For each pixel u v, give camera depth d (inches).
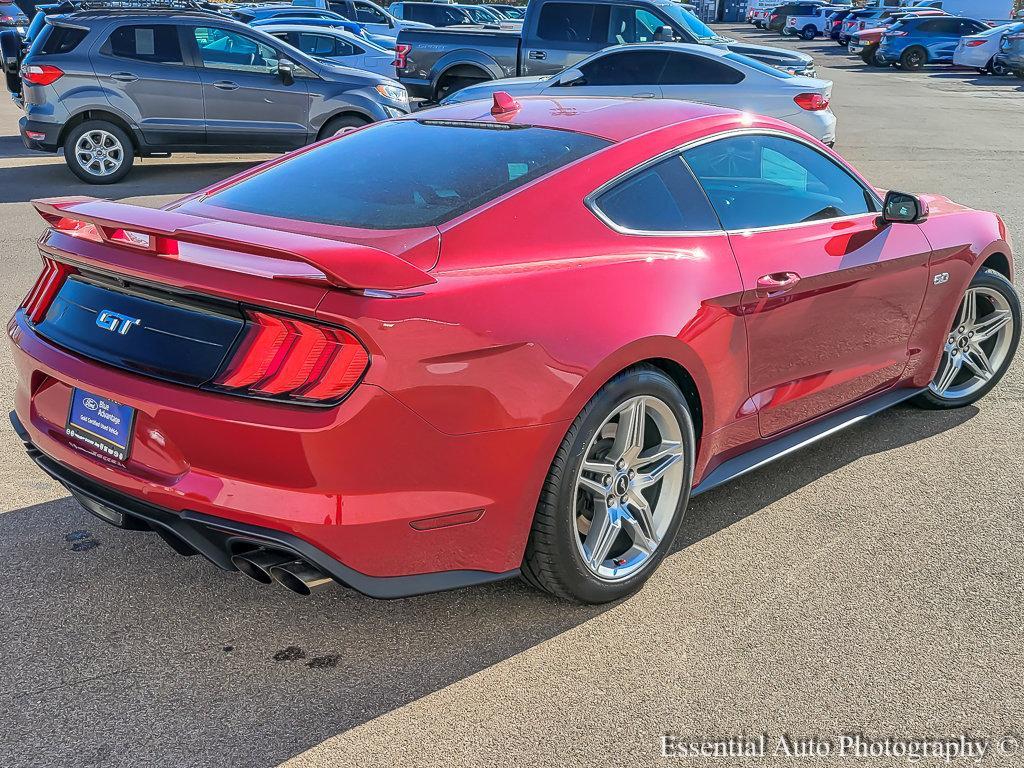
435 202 114.2
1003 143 585.6
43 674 104.7
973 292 179.9
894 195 151.0
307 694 102.6
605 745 95.3
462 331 97.8
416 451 97.2
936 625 116.6
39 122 419.8
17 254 298.7
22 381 119.6
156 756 92.9
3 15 900.0
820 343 144.3
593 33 548.7
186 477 99.6
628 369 113.2
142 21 426.6
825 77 1112.8
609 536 116.7
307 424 93.0
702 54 463.2
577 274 110.2
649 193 124.0
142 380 100.9
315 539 95.6
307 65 458.0
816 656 110.1
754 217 135.8
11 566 126.0
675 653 110.3
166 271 99.8
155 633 112.7
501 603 120.0
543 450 104.4
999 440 174.6
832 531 139.9
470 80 579.2
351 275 90.7
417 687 104.0
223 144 449.7
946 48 1280.8
